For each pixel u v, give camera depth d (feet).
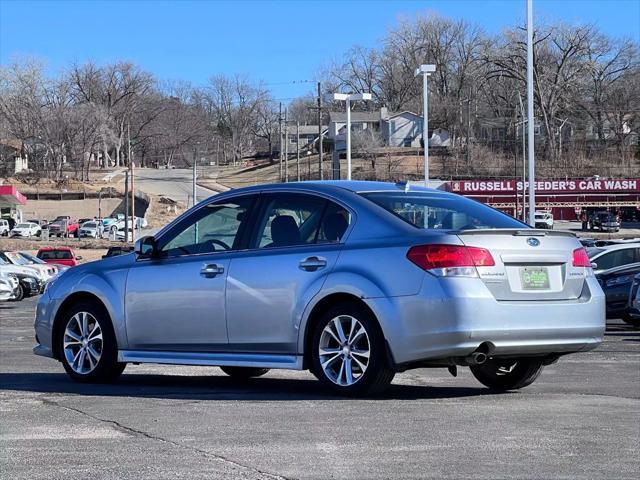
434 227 24.95
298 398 25.54
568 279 25.11
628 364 36.42
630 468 17.46
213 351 27.32
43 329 31.09
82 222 273.13
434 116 351.46
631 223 269.23
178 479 16.67
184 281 27.78
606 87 313.73
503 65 295.07
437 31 359.25
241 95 483.51
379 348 24.13
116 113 402.52
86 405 24.72
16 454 18.74
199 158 460.55
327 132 385.29
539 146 309.42
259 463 17.78
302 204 26.68
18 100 355.97
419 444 19.34
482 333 23.31
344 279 24.62
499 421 21.86
